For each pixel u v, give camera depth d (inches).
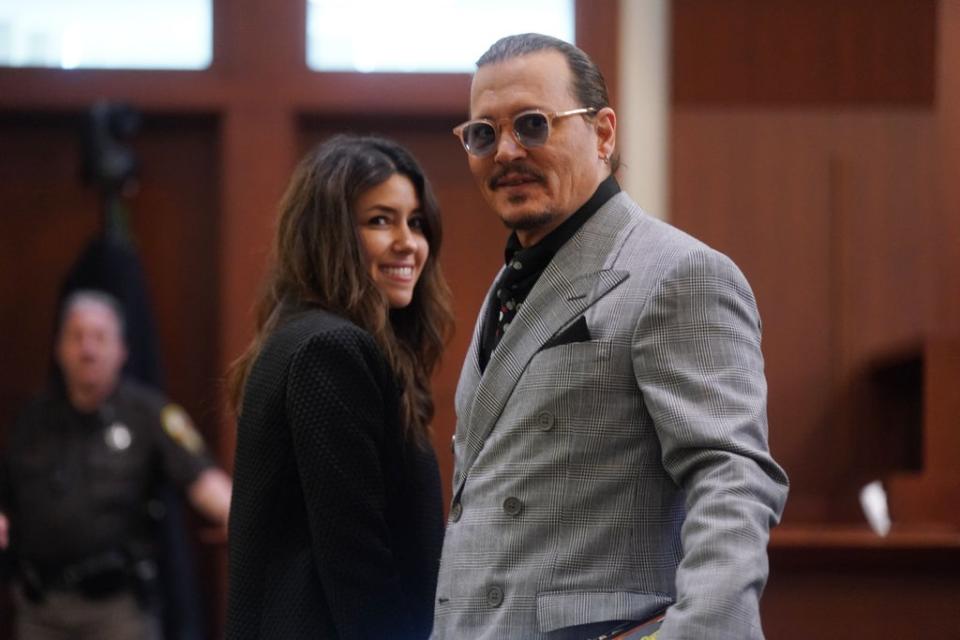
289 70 281.6
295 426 121.0
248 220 280.1
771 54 279.7
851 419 275.7
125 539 238.4
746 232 278.4
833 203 278.7
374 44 282.2
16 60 282.7
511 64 115.6
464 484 114.4
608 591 105.6
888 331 277.1
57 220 289.3
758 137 279.3
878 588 194.5
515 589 107.3
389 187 134.6
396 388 127.5
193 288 289.1
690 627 95.0
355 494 120.6
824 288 278.1
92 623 233.9
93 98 281.3
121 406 243.6
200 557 281.6
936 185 229.5
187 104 281.6
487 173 116.8
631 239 113.9
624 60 277.9
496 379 113.4
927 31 279.3
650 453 108.1
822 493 274.5
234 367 135.5
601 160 118.7
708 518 98.7
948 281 223.1
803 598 194.7
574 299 112.3
